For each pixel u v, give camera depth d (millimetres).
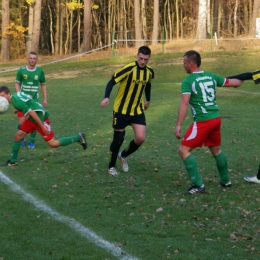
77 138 13562
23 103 13016
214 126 10758
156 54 52125
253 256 7598
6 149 16188
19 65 54750
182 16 90750
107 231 8719
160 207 10008
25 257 7668
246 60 45406
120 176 12648
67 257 7637
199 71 10797
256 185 11656
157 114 23500
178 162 14242
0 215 9633
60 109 25547
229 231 8633
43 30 91312
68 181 12172
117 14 89562
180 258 7547
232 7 85562
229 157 14820
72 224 9094
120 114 12375
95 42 91875
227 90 33281
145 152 15594
